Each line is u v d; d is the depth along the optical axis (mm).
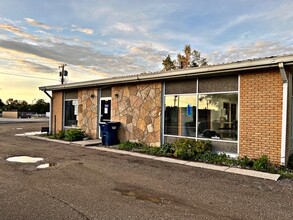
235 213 3635
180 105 9023
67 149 9406
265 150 6863
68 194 4320
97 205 3848
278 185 5059
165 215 3523
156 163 7023
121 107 11086
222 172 6070
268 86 6863
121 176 5574
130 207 3795
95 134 12375
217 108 8039
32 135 14445
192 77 8531
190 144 8016
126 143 10039
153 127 9750
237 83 7590
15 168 6188
